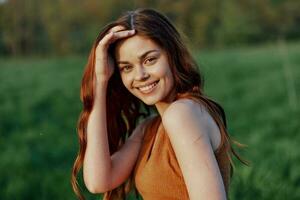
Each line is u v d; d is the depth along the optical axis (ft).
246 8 214.07
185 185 8.68
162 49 8.90
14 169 26.73
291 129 36.70
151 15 9.00
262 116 44.14
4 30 186.70
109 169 9.53
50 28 195.83
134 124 10.31
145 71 8.92
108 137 10.11
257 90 61.67
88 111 9.59
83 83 9.59
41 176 25.45
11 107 53.42
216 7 208.33
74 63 116.06
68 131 40.14
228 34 208.54
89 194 19.03
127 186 10.03
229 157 9.01
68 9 197.88
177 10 196.03
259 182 21.33
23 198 23.06
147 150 9.28
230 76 80.48
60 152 31.27
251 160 26.43
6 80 86.07
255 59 102.37
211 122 8.73
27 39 191.31
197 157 8.34
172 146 8.73
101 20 198.59
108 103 10.09
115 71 9.71
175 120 8.51
